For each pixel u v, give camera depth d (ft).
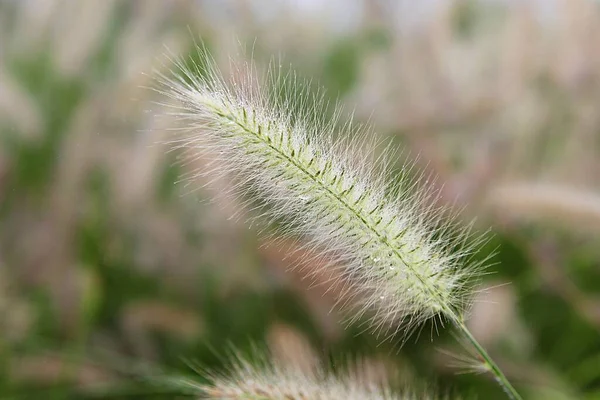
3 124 1.81
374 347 1.50
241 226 1.65
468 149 1.87
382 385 1.37
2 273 1.62
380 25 2.57
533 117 1.91
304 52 2.42
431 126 1.90
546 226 1.63
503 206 1.60
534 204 1.56
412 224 1.13
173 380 1.22
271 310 1.60
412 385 1.41
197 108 1.05
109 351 1.58
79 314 1.59
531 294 1.70
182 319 1.62
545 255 1.64
